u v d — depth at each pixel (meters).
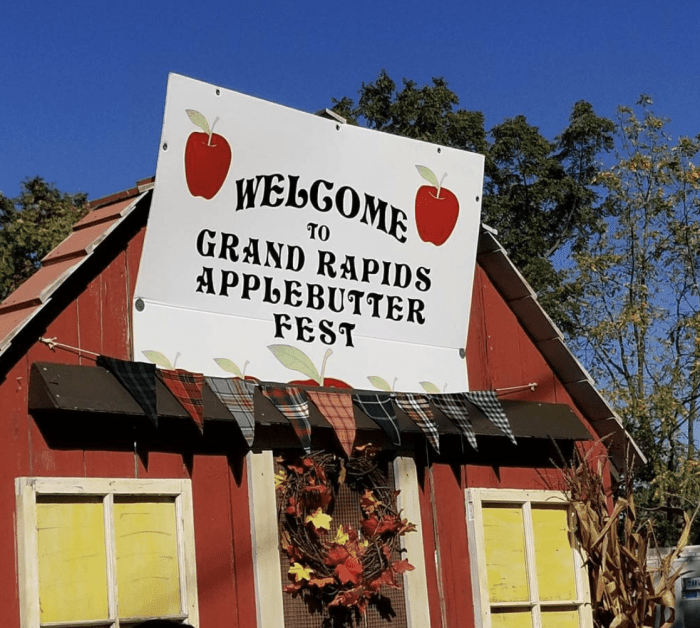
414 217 7.99
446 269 8.20
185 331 6.80
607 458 9.41
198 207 6.80
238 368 6.99
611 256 20.89
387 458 7.87
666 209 21.39
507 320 8.95
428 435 7.78
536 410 8.78
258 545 6.95
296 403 7.11
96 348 6.46
